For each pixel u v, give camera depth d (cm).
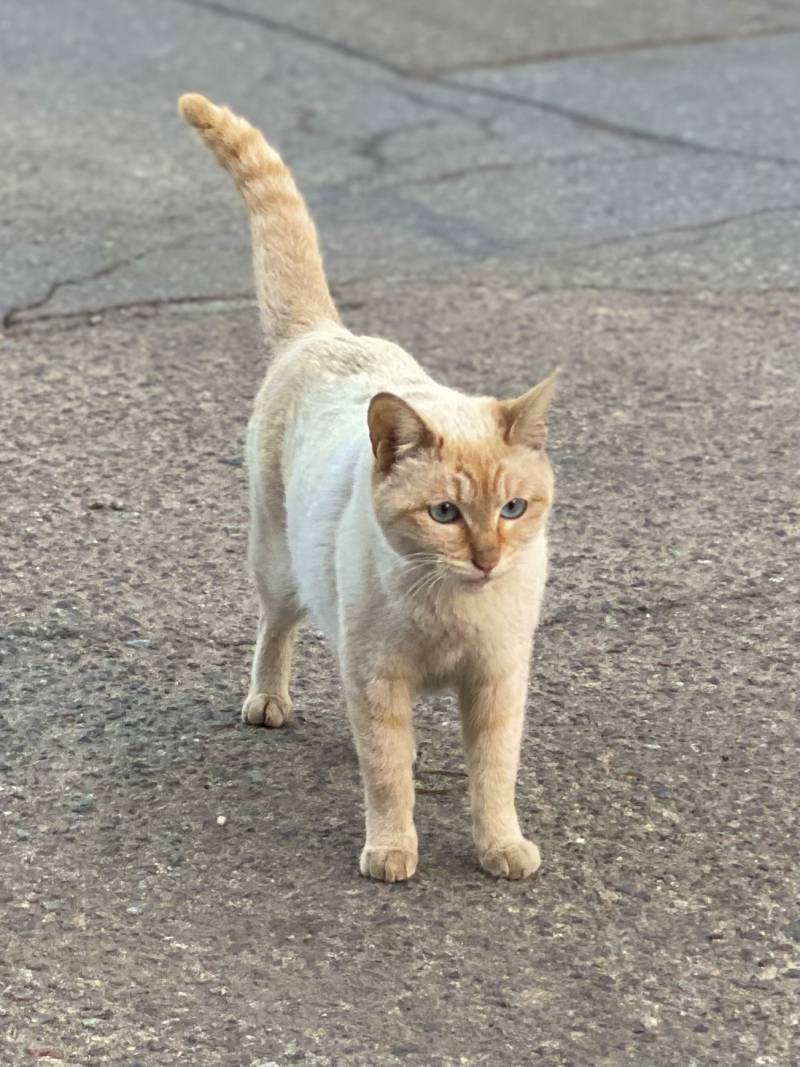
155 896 135
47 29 359
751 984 126
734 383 214
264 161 165
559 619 170
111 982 126
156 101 317
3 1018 124
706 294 238
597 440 202
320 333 157
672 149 293
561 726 154
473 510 129
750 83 328
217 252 251
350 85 328
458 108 315
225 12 373
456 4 381
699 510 188
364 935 131
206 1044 121
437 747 153
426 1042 121
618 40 356
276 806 145
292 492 146
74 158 287
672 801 145
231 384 216
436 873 137
